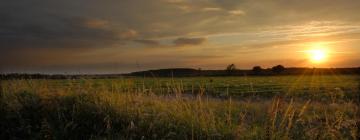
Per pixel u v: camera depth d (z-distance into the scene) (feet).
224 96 67.51
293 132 19.77
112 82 27.66
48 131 17.76
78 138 18.11
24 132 18.35
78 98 23.15
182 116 19.88
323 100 48.62
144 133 18.21
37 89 26.27
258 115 26.45
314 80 194.90
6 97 23.11
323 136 18.90
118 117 20.49
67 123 18.63
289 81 175.52
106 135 18.33
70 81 28.12
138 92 24.53
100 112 20.59
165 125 19.10
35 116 20.27
